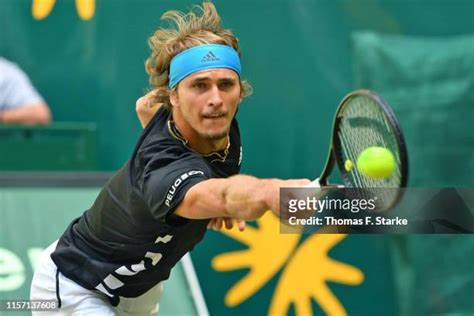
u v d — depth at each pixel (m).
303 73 21.23
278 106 21.25
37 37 21.44
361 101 10.78
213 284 20.17
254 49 21.22
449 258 20.23
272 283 20.22
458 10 21.30
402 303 20.33
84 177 20.55
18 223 19.53
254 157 21.27
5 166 20.70
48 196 20.14
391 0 21.30
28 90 21.25
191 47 10.61
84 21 21.48
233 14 21.20
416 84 20.86
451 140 20.70
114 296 12.07
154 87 11.20
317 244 20.36
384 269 20.36
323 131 21.25
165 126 10.73
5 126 20.73
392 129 9.95
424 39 21.14
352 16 21.27
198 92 10.45
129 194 10.65
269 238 20.33
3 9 21.36
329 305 20.19
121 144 21.50
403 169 9.95
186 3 21.38
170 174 9.55
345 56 21.20
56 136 21.03
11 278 18.36
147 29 21.48
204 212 9.11
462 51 20.84
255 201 8.44
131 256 11.49
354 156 10.98
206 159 11.11
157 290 12.66
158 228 10.88
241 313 20.14
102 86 21.53
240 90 10.98
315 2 21.25
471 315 20.25
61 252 11.95
